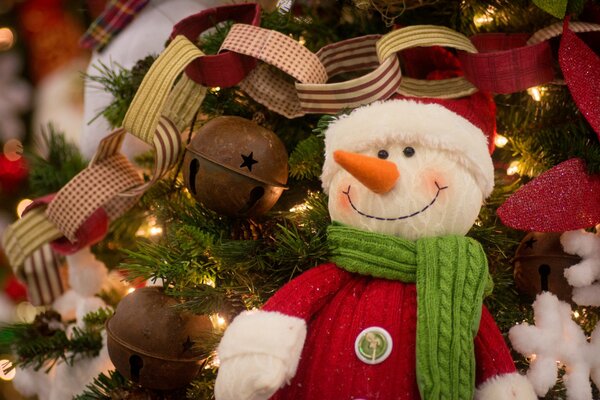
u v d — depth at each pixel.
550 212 0.90
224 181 0.92
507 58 0.93
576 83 0.91
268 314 0.83
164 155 0.97
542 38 0.95
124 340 0.92
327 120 0.92
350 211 0.86
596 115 0.90
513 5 0.99
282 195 1.00
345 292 0.87
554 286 0.93
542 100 0.98
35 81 1.68
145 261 0.94
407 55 1.01
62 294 1.18
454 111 0.93
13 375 1.31
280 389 0.85
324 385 0.83
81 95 1.57
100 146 1.01
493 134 0.95
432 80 0.98
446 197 0.85
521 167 0.97
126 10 1.12
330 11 1.05
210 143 0.92
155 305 0.93
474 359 0.82
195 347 0.92
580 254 0.92
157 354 0.92
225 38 0.97
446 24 1.04
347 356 0.83
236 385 0.81
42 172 1.18
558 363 0.92
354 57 0.99
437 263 0.84
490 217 0.97
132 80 1.06
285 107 0.99
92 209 1.02
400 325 0.84
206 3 1.12
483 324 0.85
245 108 1.02
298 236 0.90
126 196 1.02
